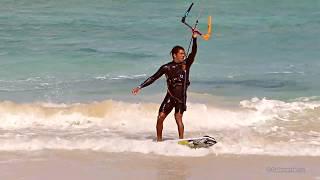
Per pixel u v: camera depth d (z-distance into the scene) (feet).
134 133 132.98
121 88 179.83
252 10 388.98
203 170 103.65
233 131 133.90
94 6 400.47
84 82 189.88
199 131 134.10
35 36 287.07
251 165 106.83
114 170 104.01
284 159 110.83
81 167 105.91
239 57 237.45
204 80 191.93
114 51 249.75
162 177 99.66
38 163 108.58
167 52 248.73
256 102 158.92
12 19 342.23
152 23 333.83
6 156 113.19
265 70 210.38
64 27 316.40
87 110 149.48
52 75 201.67
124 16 359.05
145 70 210.79
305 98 165.48
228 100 162.71
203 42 274.98
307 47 262.06
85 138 127.54
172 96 120.57
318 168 105.09
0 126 139.85
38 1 420.36
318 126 137.49
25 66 216.54
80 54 241.76
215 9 392.88
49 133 132.87
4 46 258.78
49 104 158.20
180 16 361.71
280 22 339.77
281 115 147.23
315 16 362.12
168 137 128.77
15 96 169.07
